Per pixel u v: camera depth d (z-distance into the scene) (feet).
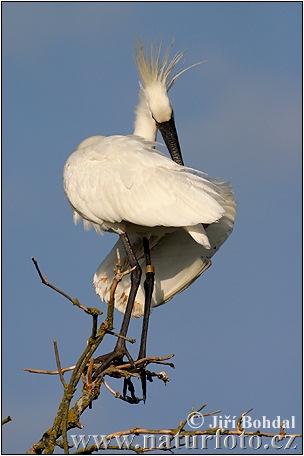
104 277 48.62
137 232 46.70
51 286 32.19
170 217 42.01
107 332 33.17
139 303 48.57
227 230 46.93
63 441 30.63
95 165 45.11
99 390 35.17
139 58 53.42
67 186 45.83
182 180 42.68
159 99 52.70
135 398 41.81
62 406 31.83
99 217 44.70
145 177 43.21
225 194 46.26
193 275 47.96
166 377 40.91
